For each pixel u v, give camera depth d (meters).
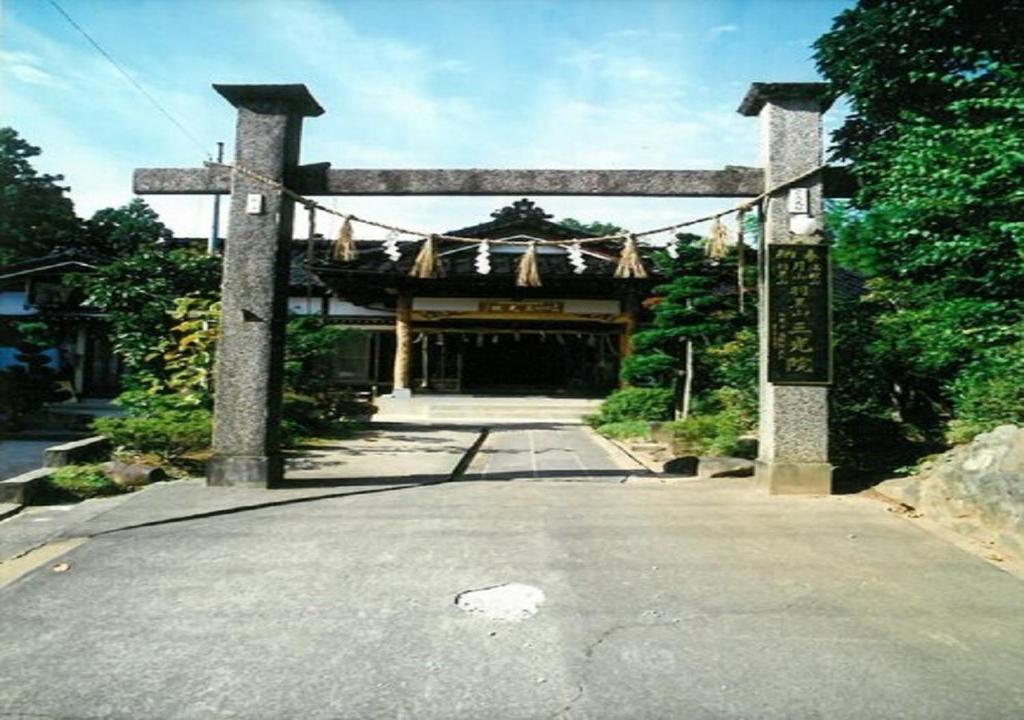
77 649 3.52
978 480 5.63
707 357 13.69
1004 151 5.77
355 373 23.75
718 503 6.62
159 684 3.16
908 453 8.18
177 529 5.68
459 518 6.05
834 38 10.45
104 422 8.66
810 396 7.11
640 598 4.19
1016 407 6.23
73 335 20.64
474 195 7.48
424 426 15.92
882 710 2.93
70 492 7.07
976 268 6.90
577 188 7.42
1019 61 8.78
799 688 3.11
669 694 3.06
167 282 12.00
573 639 3.62
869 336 8.16
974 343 6.66
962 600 4.16
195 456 9.17
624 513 6.23
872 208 7.71
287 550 5.12
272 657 3.43
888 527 5.72
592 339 23.73
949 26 9.09
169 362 11.27
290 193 7.29
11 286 20.73
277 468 7.44
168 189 7.46
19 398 15.65
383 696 3.05
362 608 4.04
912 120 8.41
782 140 7.26
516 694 3.06
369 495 7.02
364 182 7.48
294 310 23.16
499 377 26.69
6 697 3.04
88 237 33.03
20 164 32.34
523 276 7.62
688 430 11.20
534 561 4.87
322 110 7.74
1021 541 4.95
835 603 4.11
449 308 21.78
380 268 20.25
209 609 4.03
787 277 7.07
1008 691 3.09
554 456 10.71
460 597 4.21
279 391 7.56
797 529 5.67
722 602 4.12
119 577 4.55
